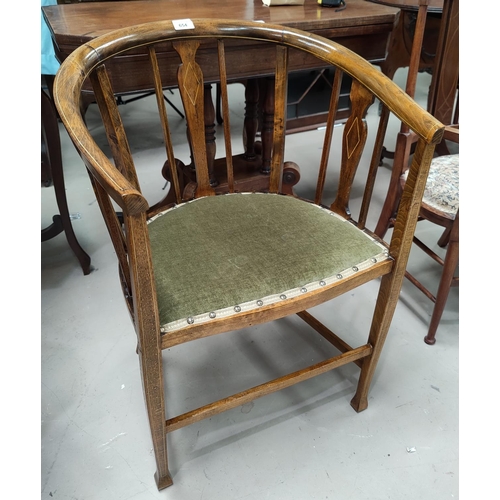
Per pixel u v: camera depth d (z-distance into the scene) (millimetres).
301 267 770
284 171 1554
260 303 724
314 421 1021
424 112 711
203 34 892
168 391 1084
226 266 757
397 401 1068
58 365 1134
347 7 1381
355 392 1088
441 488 897
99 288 1390
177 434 988
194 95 938
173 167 954
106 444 962
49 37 1680
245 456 947
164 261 763
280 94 966
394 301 877
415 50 1034
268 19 1186
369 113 2695
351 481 906
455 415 1038
